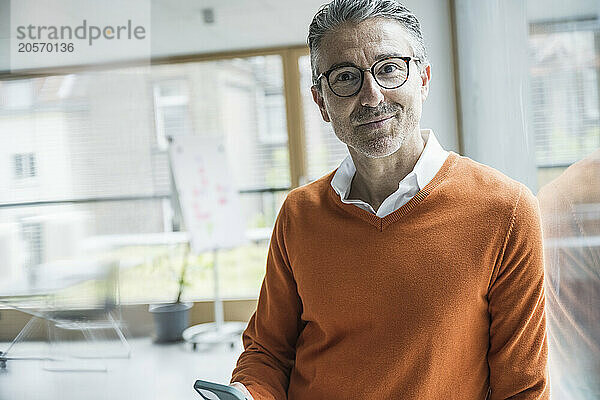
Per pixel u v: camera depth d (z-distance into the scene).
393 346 0.94
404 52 0.92
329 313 1.00
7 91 2.87
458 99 3.00
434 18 3.12
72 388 3.02
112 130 3.02
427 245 0.94
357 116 0.92
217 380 3.38
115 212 3.11
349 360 0.98
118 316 3.21
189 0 3.90
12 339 3.00
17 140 2.90
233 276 4.82
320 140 4.75
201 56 4.72
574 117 0.76
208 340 4.14
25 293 2.97
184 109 4.79
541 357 0.92
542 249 0.92
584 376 0.78
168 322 4.24
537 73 1.01
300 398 1.05
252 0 3.85
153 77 4.70
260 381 1.05
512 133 1.39
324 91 0.96
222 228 4.32
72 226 3.01
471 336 0.93
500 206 0.92
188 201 4.24
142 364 3.41
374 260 0.96
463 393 0.94
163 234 4.56
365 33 0.91
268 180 4.83
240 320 4.65
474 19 2.13
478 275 0.91
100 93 2.96
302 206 1.08
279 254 1.11
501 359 0.93
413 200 0.96
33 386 2.99
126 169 3.08
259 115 4.80
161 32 4.38
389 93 0.91
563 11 0.80
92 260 3.08
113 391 3.11
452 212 0.94
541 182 1.02
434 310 0.91
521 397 0.92
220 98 4.79
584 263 0.74
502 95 1.53
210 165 4.37
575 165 0.76
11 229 2.95
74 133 2.96
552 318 0.98
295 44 4.68
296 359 1.08
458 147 3.13
